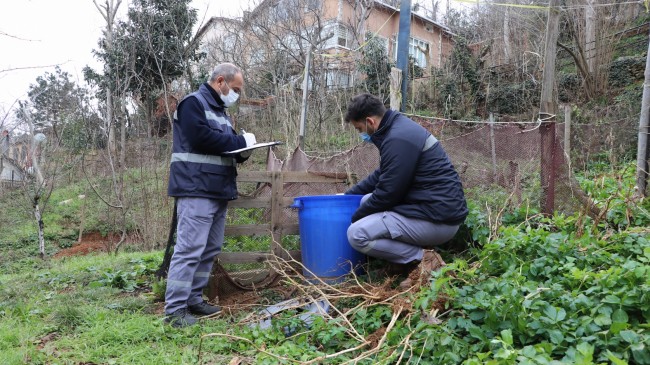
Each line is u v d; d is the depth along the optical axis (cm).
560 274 291
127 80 1120
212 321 329
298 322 296
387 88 1390
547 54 504
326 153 772
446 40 2570
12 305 386
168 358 268
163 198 905
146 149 1073
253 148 339
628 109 1285
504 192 434
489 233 368
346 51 1583
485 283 270
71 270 561
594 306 238
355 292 328
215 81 353
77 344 290
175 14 1436
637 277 239
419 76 1958
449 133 520
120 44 1328
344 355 259
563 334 221
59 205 1345
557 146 414
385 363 234
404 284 312
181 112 334
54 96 1172
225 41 1664
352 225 333
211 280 383
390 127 334
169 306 330
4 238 1223
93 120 1056
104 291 416
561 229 374
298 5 1507
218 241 365
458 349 230
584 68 1596
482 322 251
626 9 1823
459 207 327
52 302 390
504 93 1730
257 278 401
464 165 463
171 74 1431
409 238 327
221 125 350
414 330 246
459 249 382
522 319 230
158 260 520
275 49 1422
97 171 1221
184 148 333
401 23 584
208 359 269
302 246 372
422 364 231
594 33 1616
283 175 402
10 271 803
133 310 363
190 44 1406
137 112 1201
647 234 350
